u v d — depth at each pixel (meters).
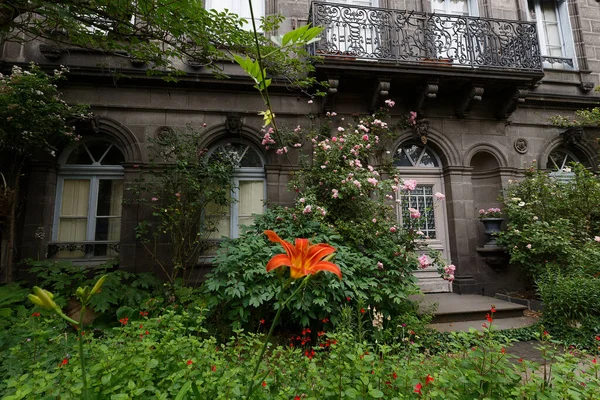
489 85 6.25
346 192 4.58
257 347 2.49
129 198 5.43
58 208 5.53
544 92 6.95
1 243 4.96
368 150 5.61
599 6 7.39
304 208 4.38
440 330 4.17
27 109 4.12
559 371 1.56
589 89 7.05
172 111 5.80
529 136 6.80
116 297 4.03
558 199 5.76
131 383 1.40
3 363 2.24
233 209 5.93
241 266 3.67
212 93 5.98
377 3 6.62
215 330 3.63
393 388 1.66
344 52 5.70
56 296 3.86
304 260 1.00
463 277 6.07
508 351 3.64
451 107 6.57
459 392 1.58
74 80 5.52
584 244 5.15
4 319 3.20
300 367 2.00
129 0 3.51
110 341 2.13
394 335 3.29
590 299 3.92
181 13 3.70
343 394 1.57
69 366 1.74
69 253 5.43
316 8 5.77
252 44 4.13
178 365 1.79
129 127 5.64
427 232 6.39
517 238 5.62
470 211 6.34
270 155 5.98
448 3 7.05
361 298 3.43
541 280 4.76
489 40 6.18
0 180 4.94
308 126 6.12
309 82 5.09
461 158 6.46
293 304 3.40
